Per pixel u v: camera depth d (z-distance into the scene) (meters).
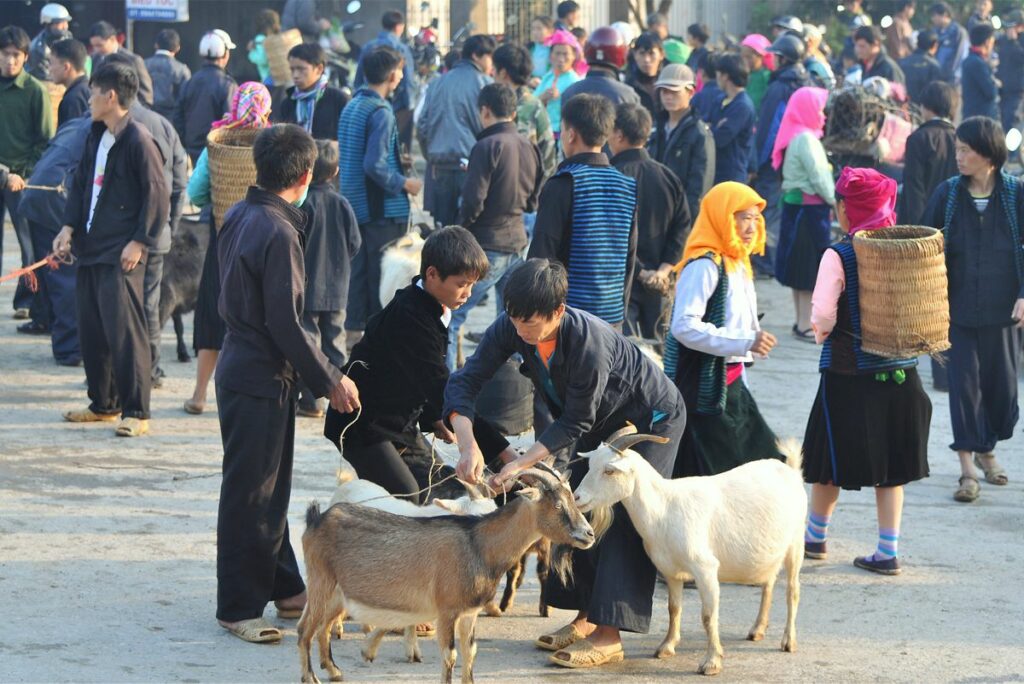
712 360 9.13
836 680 8.18
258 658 8.20
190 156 22.00
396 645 8.66
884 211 10.07
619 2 36.78
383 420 8.64
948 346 9.82
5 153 17.28
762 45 25.25
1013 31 32.28
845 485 9.98
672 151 15.93
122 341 13.18
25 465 12.26
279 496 8.57
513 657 8.46
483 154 13.88
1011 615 9.41
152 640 8.39
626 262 10.55
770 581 8.63
